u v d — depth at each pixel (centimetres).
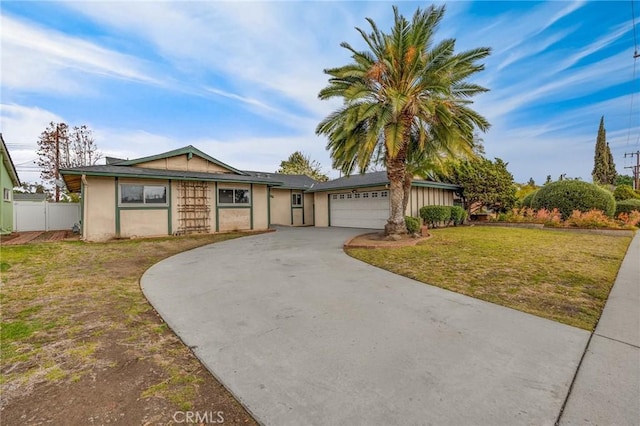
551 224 1337
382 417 197
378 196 1516
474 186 1622
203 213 1350
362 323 355
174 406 210
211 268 665
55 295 468
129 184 1172
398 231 991
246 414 203
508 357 275
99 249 916
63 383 237
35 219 1473
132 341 313
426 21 868
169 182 1266
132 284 539
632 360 269
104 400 216
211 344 306
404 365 262
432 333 327
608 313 381
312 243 1045
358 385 233
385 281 541
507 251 784
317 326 347
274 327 346
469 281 530
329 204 1825
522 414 200
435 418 196
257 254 837
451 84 916
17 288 504
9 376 246
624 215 1483
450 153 964
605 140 3559
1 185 1223
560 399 215
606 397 216
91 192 1095
